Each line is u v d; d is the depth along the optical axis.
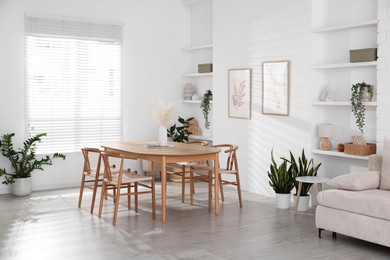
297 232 5.00
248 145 7.12
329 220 4.71
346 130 6.07
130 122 8.19
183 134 8.17
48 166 7.40
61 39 7.46
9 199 6.62
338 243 4.64
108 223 5.34
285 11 6.42
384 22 5.30
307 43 6.15
